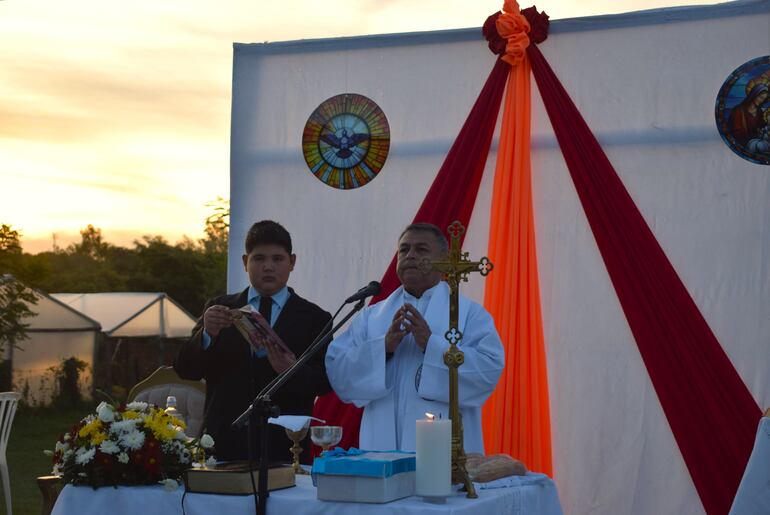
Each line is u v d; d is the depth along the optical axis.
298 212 5.86
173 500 3.26
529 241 5.41
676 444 5.20
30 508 8.63
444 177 5.57
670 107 5.31
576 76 5.44
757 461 4.27
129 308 20.78
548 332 5.42
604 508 5.26
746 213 5.19
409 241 4.27
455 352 3.23
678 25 5.33
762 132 5.19
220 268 34.62
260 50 5.98
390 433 4.12
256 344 4.03
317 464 3.04
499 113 5.61
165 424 3.50
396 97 5.77
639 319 5.20
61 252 35.84
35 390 19.19
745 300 5.15
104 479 3.37
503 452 5.27
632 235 5.24
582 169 5.33
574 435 5.34
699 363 5.11
